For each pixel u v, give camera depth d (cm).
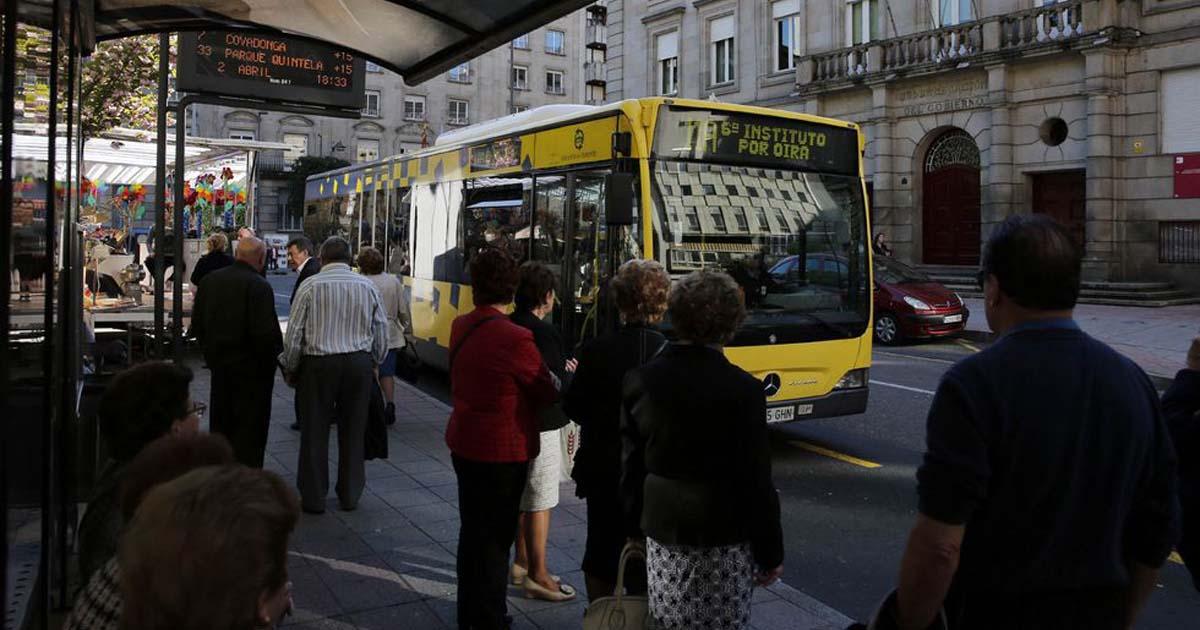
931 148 2566
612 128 757
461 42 592
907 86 2544
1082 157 2200
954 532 204
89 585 202
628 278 392
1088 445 209
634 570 364
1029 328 219
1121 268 2181
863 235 820
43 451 315
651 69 3347
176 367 267
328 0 542
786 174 788
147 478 200
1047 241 217
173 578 134
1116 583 212
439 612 446
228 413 618
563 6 494
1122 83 2155
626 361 384
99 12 580
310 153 6194
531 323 464
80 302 535
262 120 6044
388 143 6375
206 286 614
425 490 661
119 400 255
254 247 626
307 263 916
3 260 261
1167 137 2102
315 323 596
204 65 828
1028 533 207
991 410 209
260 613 143
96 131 1555
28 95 296
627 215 692
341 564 508
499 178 973
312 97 873
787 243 779
